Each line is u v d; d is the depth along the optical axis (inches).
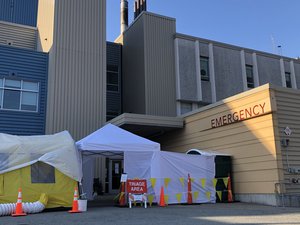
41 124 802.8
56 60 812.0
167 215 408.2
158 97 957.8
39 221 361.7
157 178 556.7
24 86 807.1
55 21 829.2
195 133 740.7
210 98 1023.6
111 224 333.7
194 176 587.8
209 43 1062.4
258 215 405.7
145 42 977.5
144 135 899.4
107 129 577.0
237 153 616.4
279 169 534.0
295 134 568.4
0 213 416.2
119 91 1088.2
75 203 455.5
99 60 863.7
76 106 814.5
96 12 887.1
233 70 1083.3
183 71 1000.9
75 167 498.0
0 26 928.9
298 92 589.9
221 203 579.8
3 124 765.9
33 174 468.8
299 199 510.0
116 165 907.4
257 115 576.4
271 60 1168.8
